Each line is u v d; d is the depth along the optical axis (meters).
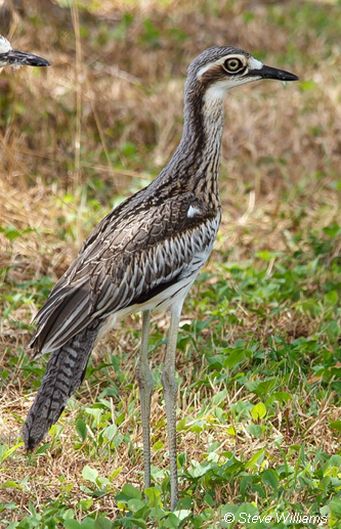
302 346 12.00
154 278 9.63
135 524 8.90
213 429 10.77
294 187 17.20
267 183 17.45
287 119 18.95
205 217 9.99
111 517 9.45
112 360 11.74
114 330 12.72
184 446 10.56
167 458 10.39
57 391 9.03
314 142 18.52
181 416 11.02
